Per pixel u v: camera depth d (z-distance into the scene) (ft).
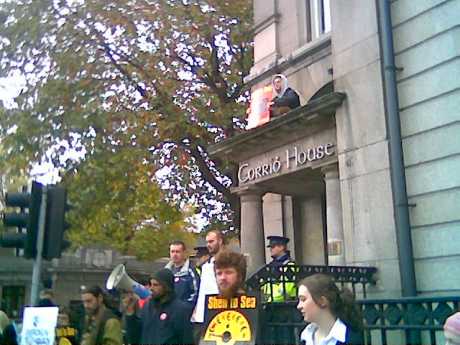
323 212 47.78
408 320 23.63
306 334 13.57
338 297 13.03
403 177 31.89
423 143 31.48
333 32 37.96
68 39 62.64
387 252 31.94
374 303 24.91
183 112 63.21
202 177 69.21
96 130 61.31
